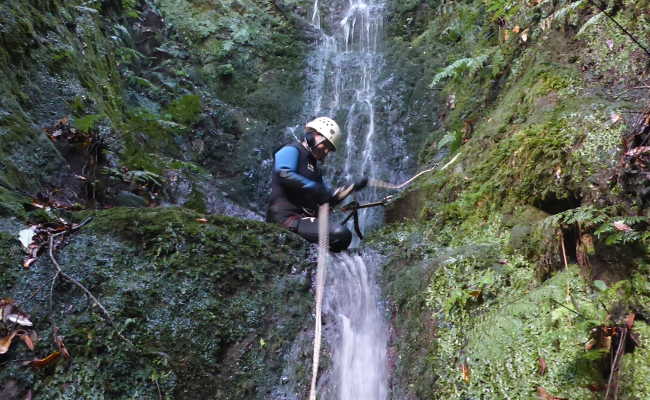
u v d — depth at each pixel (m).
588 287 2.83
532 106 4.20
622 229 2.75
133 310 2.88
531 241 3.24
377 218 5.66
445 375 2.88
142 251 3.10
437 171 4.83
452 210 4.02
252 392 2.97
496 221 3.72
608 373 2.53
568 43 4.52
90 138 4.25
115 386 2.68
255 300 3.21
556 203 3.46
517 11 5.30
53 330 2.69
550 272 3.07
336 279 3.51
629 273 2.74
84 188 3.99
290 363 3.10
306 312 3.29
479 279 3.22
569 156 3.40
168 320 2.93
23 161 3.59
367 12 8.04
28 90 4.20
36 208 3.24
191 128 6.27
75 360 2.66
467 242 3.74
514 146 3.87
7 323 2.63
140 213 3.24
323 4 8.32
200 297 3.06
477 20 6.71
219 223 3.38
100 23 5.99
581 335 2.62
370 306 3.52
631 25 4.10
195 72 6.95
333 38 7.97
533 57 4.80
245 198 6.15
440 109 6.42
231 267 3.21
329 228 3.91
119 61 6.07
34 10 4.67
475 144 4.46
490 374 2.74
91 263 2.95
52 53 4.61
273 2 8.05
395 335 3.31
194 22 7.48
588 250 2.84
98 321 2.78
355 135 6.64
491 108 5.21
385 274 3.69
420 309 3.27
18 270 2.80
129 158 4.69
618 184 3.04
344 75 7.31
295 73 7.36
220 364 2.98
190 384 2.85
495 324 2.91
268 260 3.38
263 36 7.63
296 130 6.78
